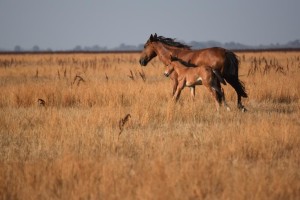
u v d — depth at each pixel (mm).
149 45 47812
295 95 48750
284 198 18703
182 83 41406
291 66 84000
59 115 36562
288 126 29750
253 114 38375
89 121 34312
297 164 23859
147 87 50812
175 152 24969
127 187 19609
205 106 41781
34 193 19438
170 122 35719
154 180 19984
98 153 26188
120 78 71688
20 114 38938
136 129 33188
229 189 19250
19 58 166875
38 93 47062
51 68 95375
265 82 53812
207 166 22047
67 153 25328
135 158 25516
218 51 42188
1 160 25328
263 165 23344
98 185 20062
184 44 47594
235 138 27875
